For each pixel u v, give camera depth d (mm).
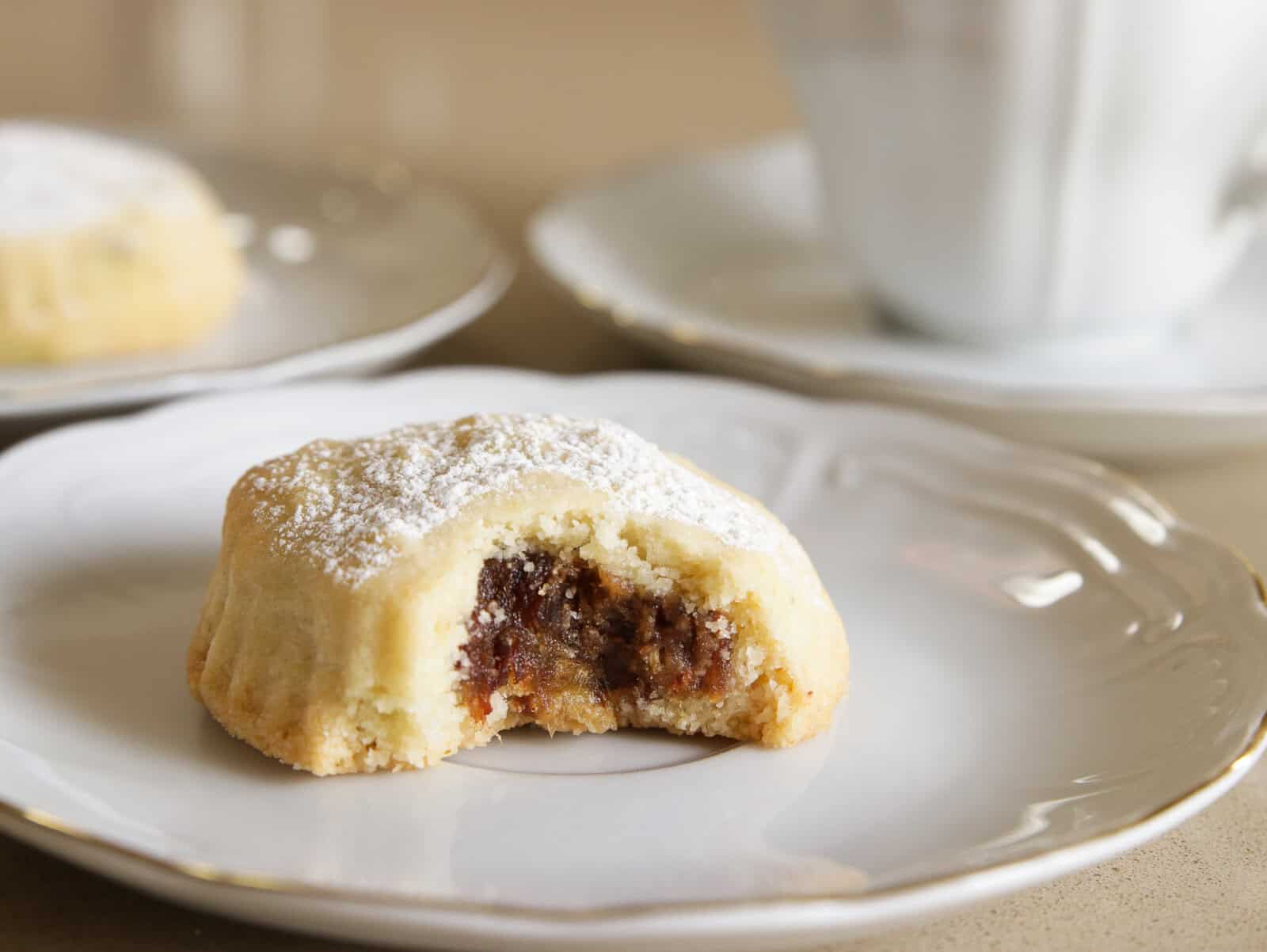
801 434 283
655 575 236
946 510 270
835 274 347
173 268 315
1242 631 237
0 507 255
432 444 245
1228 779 216
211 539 258
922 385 289
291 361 286
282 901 198
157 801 217
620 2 617
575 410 286
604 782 227
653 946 199
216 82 497
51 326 306
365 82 513
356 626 224
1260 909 221
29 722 225
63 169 328
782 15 308
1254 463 306
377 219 356
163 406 274
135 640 241
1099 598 253
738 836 219
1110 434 288
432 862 213
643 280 335
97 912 214
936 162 302
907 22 294
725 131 487
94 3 569
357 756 226
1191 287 313
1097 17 286
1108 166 298
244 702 228
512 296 354
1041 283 307
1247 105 296
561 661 236
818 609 238
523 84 525
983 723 236
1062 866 206
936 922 217
